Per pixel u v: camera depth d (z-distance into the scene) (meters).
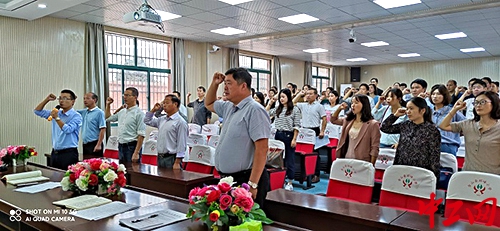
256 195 2.24
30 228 2.04
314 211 2.25
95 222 1.83
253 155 2.32
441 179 3.09
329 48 10.41
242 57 11.02
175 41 8.83
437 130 2.91
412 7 6.03
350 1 5.68
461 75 12.91
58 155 3.93
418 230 1.85
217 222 1.67
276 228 1.79
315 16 6.62
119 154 4.45
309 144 5.54
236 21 7.04
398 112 3.18
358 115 3.57
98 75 7.30
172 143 3.84
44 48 6.57
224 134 2.37
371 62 13.98
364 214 2.13
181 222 1.82
